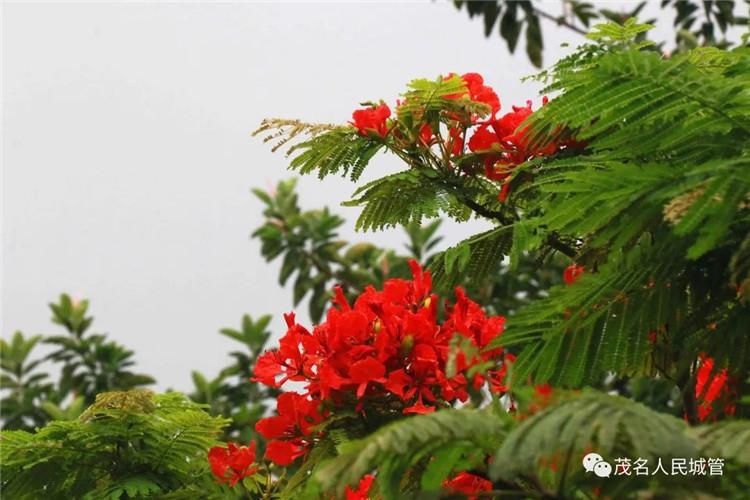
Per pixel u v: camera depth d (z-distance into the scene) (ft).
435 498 11.56
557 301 13.50
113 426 18.38
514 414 12.39
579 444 9.77
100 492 18.39
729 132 12.23
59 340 37.83
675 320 14.17
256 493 18.43
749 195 12.00
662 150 12.52
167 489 18.66
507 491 11.63
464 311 15.70
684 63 11.84
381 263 37.50
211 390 36.45
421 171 17.47
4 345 38.99
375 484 14.52
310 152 17.47
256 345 37.50
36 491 18.72
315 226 37.99
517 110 17.58
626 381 29.01
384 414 15.35
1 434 18.22
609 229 12.80
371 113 17.44
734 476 10.80
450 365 11.59
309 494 13.84
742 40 16.34
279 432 15.52
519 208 17.87
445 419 10.68
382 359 15.17
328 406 15.35
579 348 13.92
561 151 17.17
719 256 13.66
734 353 14.40
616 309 13.82
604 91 12.10
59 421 18.28
